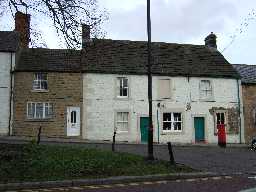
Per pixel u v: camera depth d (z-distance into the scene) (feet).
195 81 116.37
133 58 115.96
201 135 114.73
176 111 113.29
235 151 86.12
